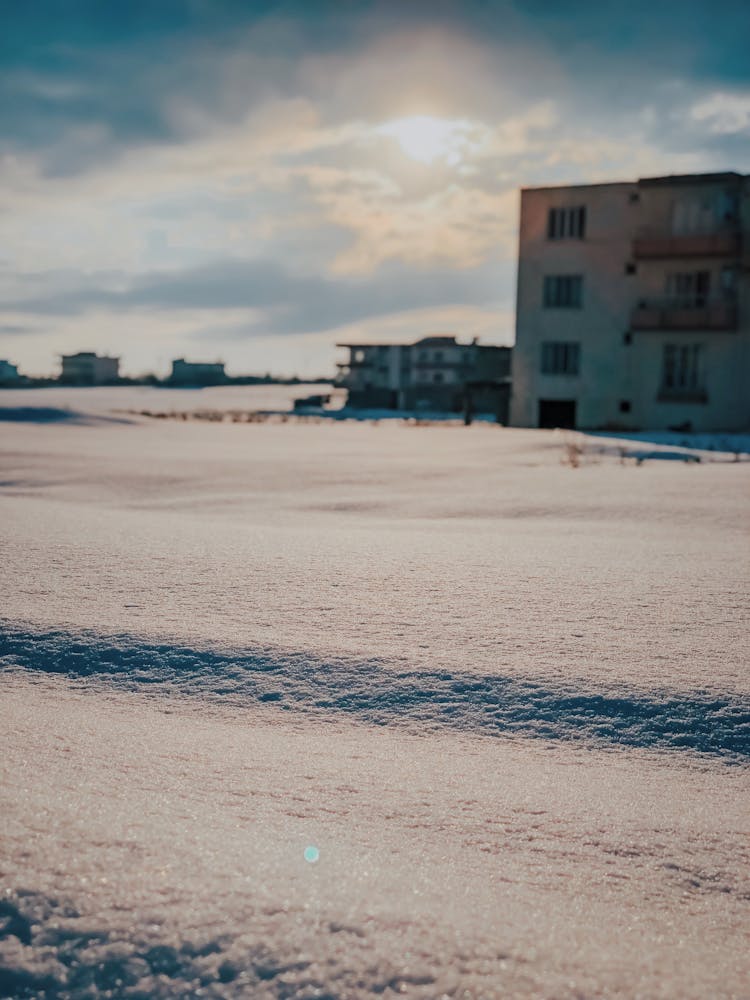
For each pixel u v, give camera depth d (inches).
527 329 1462.8
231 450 665.6
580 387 1437.0
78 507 281.1
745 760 97.4
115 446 671.8
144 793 74.4
